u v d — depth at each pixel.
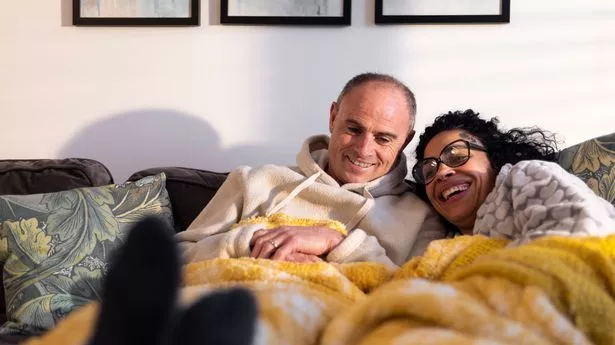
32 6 1.95
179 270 0.54
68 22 1.95
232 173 1.55
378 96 1.46
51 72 1.96
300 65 1.89
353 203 1.44
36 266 1.39
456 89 1.86
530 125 1.85
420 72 1.86
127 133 1.95
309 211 1.48
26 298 1.35
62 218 1.45
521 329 0.70
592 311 0.80
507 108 1.85
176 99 1.93
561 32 1.83
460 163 1.32
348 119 1.48
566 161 1.35
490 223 1.20
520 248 0.88
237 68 1.91
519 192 1.15
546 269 0.82
